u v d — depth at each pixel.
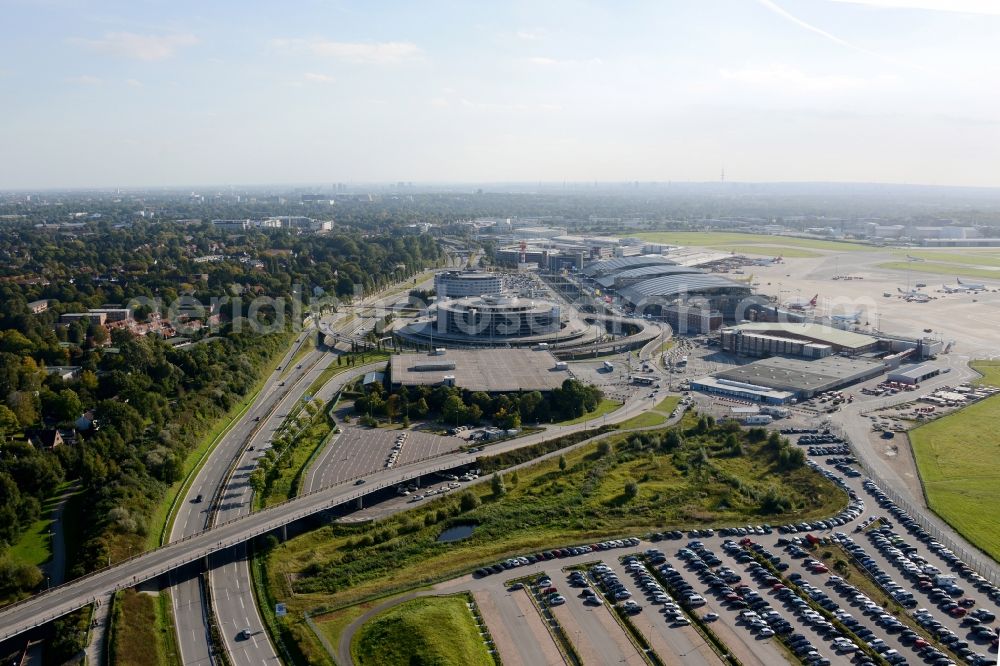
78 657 171.12
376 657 171.25
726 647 172.50
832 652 171.00
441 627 177.88
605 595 196.12
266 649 177.62
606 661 168.50
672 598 194.38
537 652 171.88
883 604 189.75
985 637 175.38
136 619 183.75
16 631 173.75
